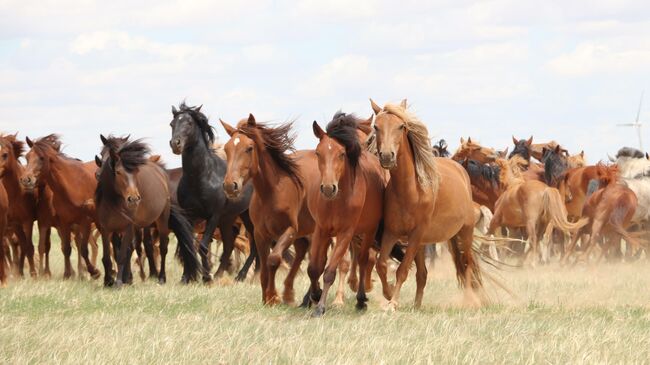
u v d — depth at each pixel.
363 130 16.88
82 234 21.58
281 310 15.28
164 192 21.23
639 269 25.64
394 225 14.99
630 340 12.23
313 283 15.16
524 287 19.66
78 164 21.31
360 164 14.91
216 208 21.61
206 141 21.56
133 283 21.12
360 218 14.95
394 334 12.55
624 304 16.53
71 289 18.50
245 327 13.00
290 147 15.66
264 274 16.03
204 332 12.47
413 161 14.73
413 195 14.72
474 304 16.23
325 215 14.49
